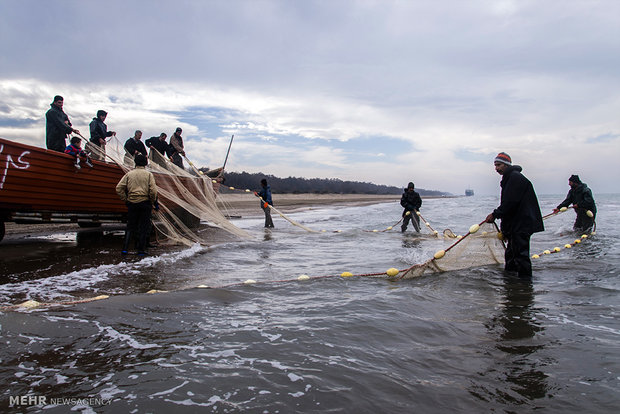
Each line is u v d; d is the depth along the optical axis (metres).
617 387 2.52
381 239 10.75
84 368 2.57
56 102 8.58
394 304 4.24
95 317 3.44
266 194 14.40
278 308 4.01
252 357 2.81
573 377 2.64
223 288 4.69
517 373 2.69
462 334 3.41
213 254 7.99
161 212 9.65
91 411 2.10
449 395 2.38
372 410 2.19
